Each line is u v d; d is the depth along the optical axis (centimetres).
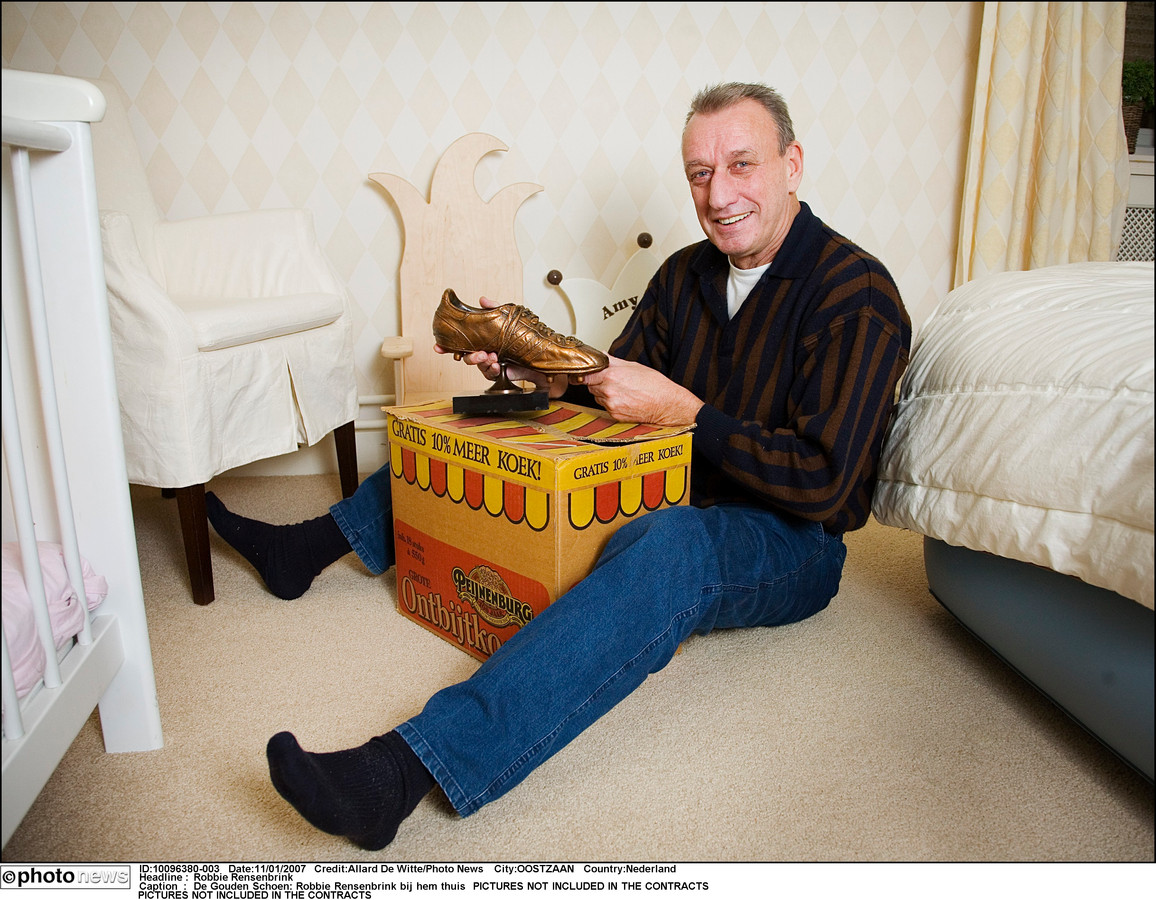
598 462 112
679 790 101
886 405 118
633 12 219
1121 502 87
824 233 128
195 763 105
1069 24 208
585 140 225
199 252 197
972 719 116
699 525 110
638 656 100
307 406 181
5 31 208
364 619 146
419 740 89
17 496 80
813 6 222
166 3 209
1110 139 218
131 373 145
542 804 98
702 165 126
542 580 114
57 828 93
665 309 149
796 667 130
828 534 134
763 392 128
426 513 134
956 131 232
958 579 126
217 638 139
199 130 216
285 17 212
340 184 222
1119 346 95
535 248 230
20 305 94
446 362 223
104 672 98
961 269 228
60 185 92
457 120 221
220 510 152
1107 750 108
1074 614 101
